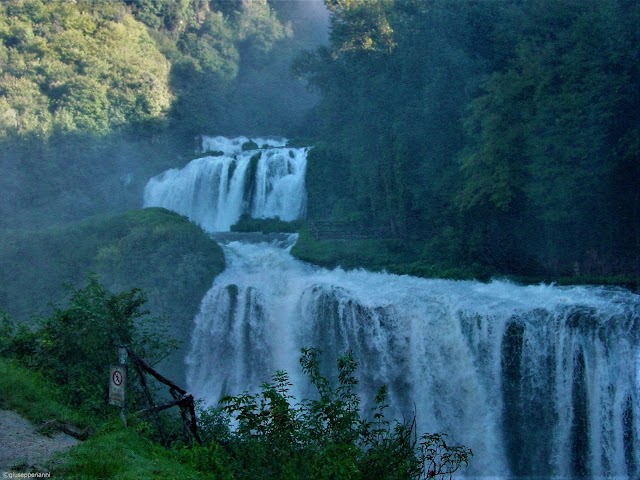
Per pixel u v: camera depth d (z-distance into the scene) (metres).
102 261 32.81
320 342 27.61
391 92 37.97
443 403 24.66
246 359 28.64
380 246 34.31
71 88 55.50
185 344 29.22
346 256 32.56
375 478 10.34
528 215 31.05
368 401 25.70
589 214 29.30
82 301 14.09
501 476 23.14
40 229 39.31
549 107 29.09
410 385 25.41
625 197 28.72
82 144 53.72
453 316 24.91
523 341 23.42
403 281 29.08
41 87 56.28
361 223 39.00
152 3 70.31
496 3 35.72
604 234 29.28
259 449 11.06
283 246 36.41
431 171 35.47
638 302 23.67
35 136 52.31
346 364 12.43
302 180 45.75
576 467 22.23
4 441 9.19
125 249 32.62
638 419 21.22
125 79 58.41
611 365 22.00
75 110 54.91
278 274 31.12
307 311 28.25
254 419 11.41
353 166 41.03
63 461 8.45
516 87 30.30
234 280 30.73
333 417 11.35
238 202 47.81
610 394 21.89
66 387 12.65
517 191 30.83
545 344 23.20
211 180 49.22
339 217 41.12
